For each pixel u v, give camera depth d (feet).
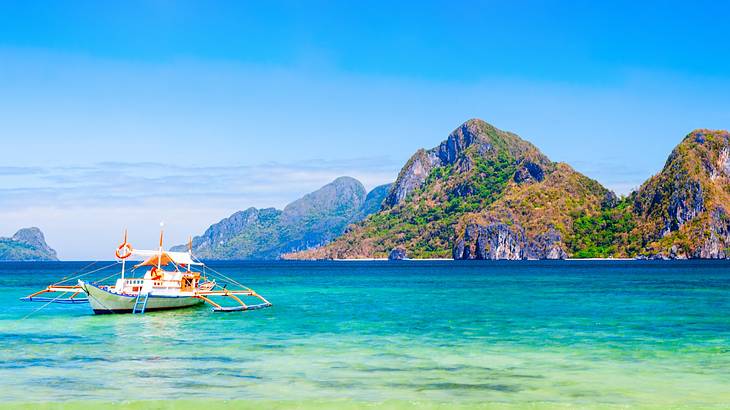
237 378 113.19
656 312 216.33
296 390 104.53
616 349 141.28
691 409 94.07
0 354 136.77
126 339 157.48
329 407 94.99
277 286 415.64
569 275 580.30
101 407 95.25
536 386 107.14
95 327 179.93
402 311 225.56
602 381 110.52
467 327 178.70
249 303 263.08
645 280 459.73
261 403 97.19
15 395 101.76
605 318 198.90
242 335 164.25
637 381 110.52
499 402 97.71
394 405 96.07
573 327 177.78
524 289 361.10
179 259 234.99
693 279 470.39
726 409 93.97
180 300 225.35
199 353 137.49
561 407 95.04
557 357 131.85
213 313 215.31
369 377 113.80
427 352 138.21
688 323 184.85
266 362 127.24
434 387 106.42
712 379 111.75
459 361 127.85
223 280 511.40
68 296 303.07
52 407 95.09
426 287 395.14
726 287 360.69
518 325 183.01
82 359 131.03
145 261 228.63
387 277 576.20
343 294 326.24
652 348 142.41
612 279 482.69
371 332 169.27
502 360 128.98
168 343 150.82
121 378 113.29
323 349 142.10
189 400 98.84
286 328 177.37
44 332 169.78
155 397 100.53
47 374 116.67
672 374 115.75
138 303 213.66
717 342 150.30
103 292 202.59
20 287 395.34
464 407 95.04
